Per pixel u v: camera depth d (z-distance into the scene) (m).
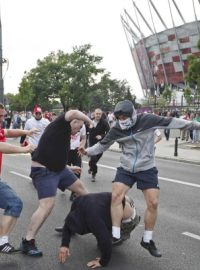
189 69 22.64
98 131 10.64
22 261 5.10
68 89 75.00
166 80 107.56
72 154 9.09
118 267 4.91
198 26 98.88
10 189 5.25
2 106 5.50
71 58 78.50
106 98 83.44
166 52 106.94
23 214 7.37
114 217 5.01
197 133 24.98
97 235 4.83
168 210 7.81
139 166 5.16
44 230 6.38
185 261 5.14
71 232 5.05
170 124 5.14
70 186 5.71
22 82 70.88
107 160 16.19
